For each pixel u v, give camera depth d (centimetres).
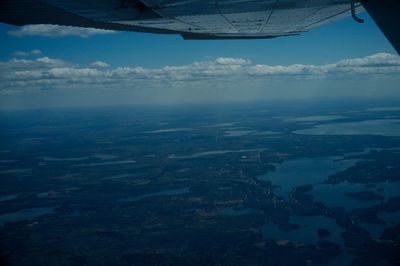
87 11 686
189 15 784
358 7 602
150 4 653
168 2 633
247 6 687
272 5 683
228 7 694
